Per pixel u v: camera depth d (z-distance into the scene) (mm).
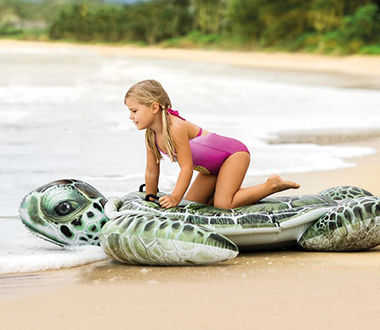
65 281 3830
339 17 61469
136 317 3080
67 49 83000
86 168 8117
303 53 60719
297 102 18625
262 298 3326
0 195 6512
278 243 4520
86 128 12258
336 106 17719
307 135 12062
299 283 3613
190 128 4691
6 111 14945
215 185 4902
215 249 4004
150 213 4402
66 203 4660
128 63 46938
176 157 4629
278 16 68500
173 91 21500
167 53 72750
